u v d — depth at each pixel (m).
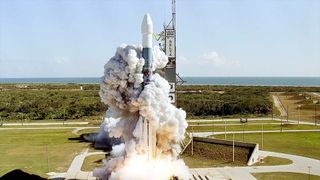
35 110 153.00
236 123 132.12
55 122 136.50
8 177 66.62
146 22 56.22
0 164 79.12
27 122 137.62
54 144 98.56
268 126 125.50
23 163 79.94
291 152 89.31
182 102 158.50
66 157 85.06
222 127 122.81
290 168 76.06
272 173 72.62
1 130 119.75
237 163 79.38
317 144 98.06
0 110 155.62
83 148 93.88
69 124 131.00
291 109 164.50
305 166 77.50
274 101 183.50
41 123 134.75
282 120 139.75
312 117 146.12
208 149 85.94
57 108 153.75
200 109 154.88
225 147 84.88
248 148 82.25
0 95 196.12
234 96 188.50
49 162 80.81
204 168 76.38
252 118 146.00
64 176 70.94
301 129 120.50
